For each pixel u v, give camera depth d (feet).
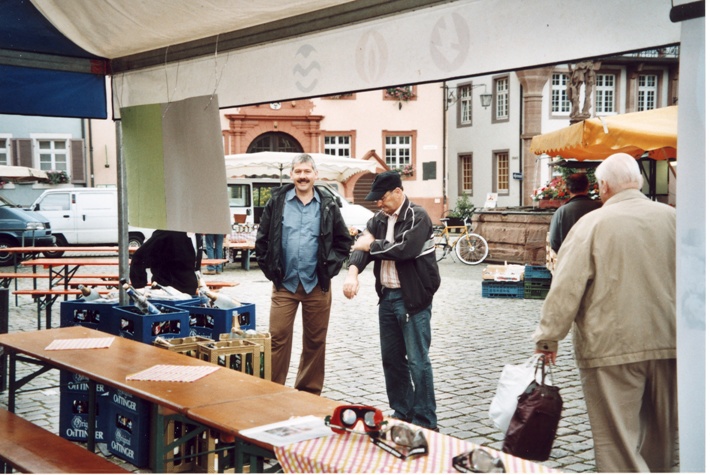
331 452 8.80
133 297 17.98
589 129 29.25
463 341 28.84
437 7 12.67
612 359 11.70
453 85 119.44
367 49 13.93
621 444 11.75
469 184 121.29
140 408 14.67
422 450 8.70
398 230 16.52
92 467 11.84
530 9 11.37
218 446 14.37
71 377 16.67
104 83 21.03
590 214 12.17
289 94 15.67
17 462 12.02
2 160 98.68
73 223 72.90
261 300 40.60
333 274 18.62
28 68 19.75
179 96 18.67
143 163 19.99
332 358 25.98
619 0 10.36
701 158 9.20
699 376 9.37
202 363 14.07
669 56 109.70
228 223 17.58
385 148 113.50
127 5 15.83
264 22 15.96
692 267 9.37
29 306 38.91
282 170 63.10
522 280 41.37
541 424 11.54
